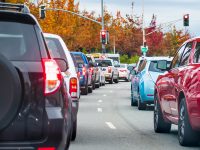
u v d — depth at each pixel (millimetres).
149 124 25906
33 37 10961
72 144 19234
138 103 34312
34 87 10617
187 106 17688
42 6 84250
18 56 10789
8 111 10039
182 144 18672
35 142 10461
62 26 115750
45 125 10570
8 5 11727
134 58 145375
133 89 36938
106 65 80750
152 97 32938
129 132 22766
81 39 128500
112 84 79625
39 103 10625
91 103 40375
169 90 20250
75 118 19594
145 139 20594
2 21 10969
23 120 10477
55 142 10609
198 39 18938
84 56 49500
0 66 10000
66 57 19688
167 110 20734
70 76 19453
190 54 18891
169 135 21750
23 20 11008
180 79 18750
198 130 17641
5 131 10352
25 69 10641
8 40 10898
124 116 30047
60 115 10703
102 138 20844
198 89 16984
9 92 10039
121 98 46969
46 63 10758
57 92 10789
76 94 19500
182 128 18578
